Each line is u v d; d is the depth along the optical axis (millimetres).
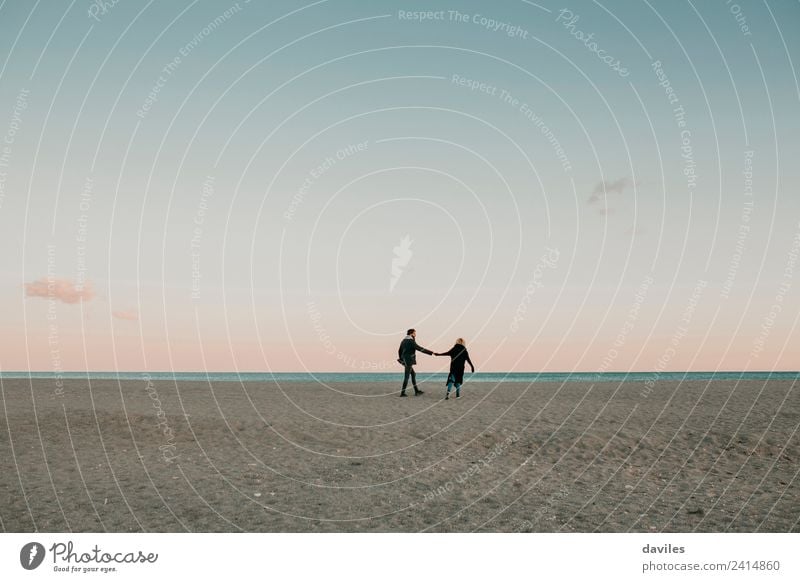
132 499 8328
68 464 10188
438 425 13492
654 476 9664
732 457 10648
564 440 11797
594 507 8203
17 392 20906
